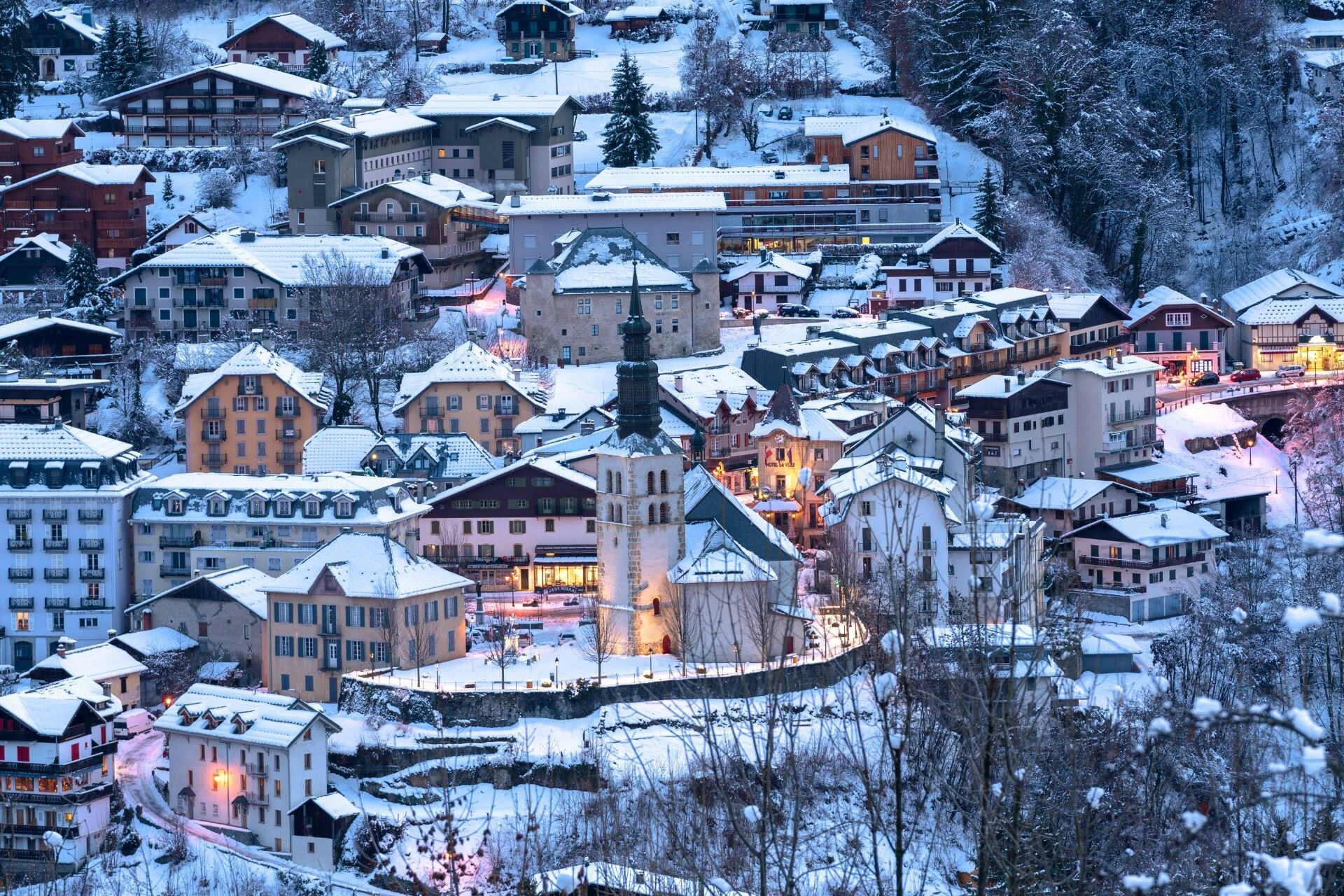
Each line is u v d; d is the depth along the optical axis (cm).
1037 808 10606
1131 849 12019
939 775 12125
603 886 13950
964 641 11256
